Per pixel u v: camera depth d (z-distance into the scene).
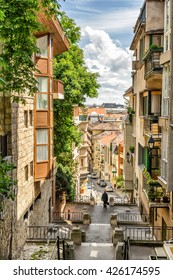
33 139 19.55
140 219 28.16
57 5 11.34
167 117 15.77
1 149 14.76
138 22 24.05
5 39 10.96
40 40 19.98
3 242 14.07
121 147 66.06
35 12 12.41
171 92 15.07
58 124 31.80
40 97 19.95
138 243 17.73
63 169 33.75
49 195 25.66
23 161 17.45
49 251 17.27
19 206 16.70
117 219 26.83
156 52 18.44
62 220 26.62
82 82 32.03
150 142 18.67
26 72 11.80
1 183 9.85
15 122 16.03
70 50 32.94
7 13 10.23
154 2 20.41
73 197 37.00
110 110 183.62
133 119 33.00
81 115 72.62
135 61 28.09
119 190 60.84
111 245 19.34
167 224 17.83
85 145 73.38
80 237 19.39
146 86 22.42
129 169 35.88
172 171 15.48
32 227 19.28
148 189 19.09
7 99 15.13
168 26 16.09
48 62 20.30
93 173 97.62
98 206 33.91
